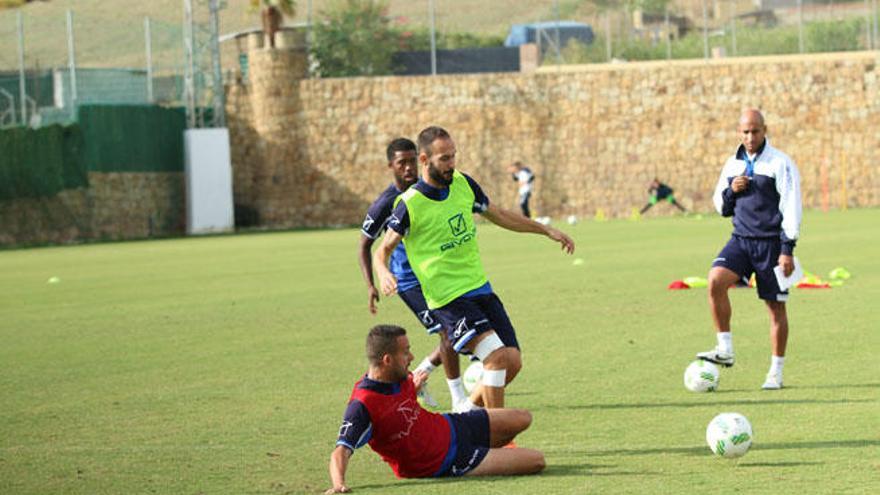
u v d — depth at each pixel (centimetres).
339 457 2183
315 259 8469
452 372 2961
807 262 6781
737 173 3241
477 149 14500
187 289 6462
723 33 16875
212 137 13838
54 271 8138
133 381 3588
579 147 14400
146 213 13588
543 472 2317
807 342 3934
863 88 13800
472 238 2652
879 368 3400
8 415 3105
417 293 2973
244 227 14575
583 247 8712
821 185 13975
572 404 3031
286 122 14512
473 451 2275
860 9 16862
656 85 14212
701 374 3122
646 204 14288
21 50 13112
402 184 2870
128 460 2545
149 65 14150
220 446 2662
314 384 3447
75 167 12744
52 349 4328
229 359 3966
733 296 5325
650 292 5556
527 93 14425
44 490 2316
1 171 12000
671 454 2441
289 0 14712
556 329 4422
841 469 2259
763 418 2778
